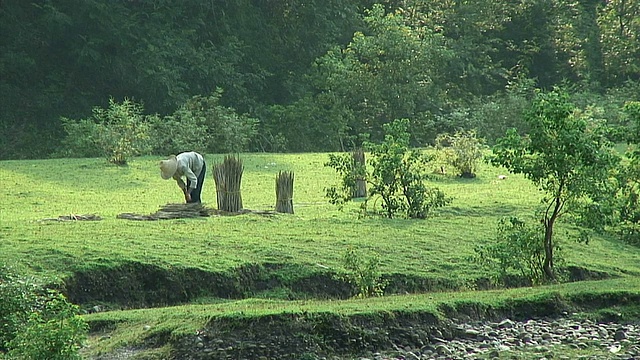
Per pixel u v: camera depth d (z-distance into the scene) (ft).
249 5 469.98
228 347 108.58
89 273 140.87
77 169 277.85
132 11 433.07
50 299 126.72
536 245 149.48
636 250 184.85
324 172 286.05
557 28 506.48
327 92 439.63
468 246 171.12
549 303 124.57
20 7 416.05
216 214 192.75
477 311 121.60
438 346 111.24
